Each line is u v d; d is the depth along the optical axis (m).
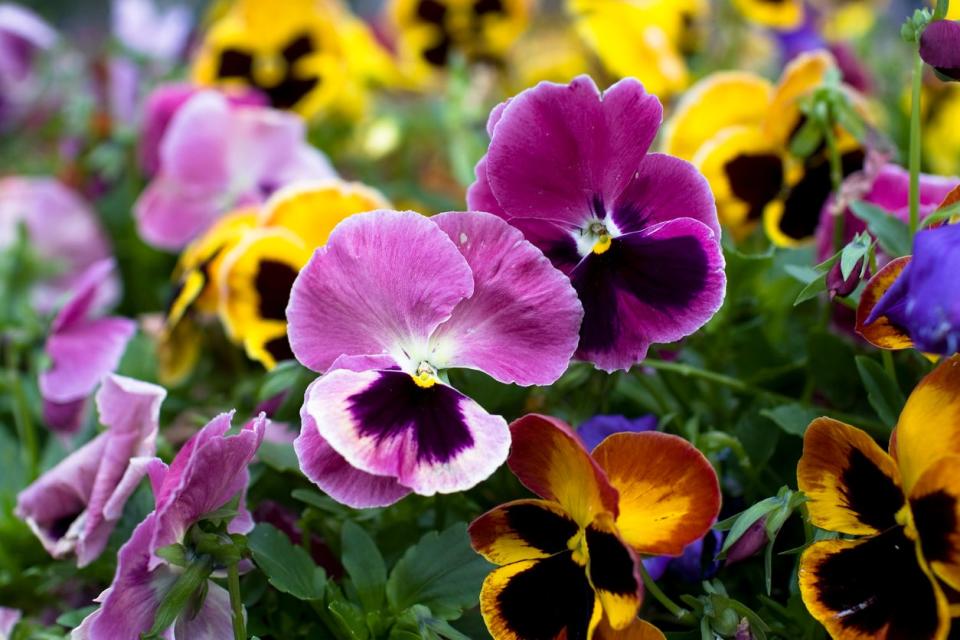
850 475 0.54
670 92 0.91
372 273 0.55
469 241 0.55
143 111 1.05
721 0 1.14
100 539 0.61
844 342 0.63
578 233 0.57
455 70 1.00
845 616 0.54
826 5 1.36
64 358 0.71
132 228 1.09
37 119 1.32
